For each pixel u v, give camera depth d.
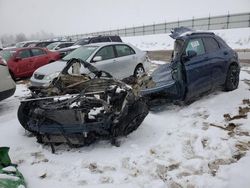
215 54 7.16
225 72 7.43
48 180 3.92
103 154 4.59
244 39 25.33
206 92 7.37
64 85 5.67
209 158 4.25
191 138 4.96
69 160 4.46
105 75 6.18
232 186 3.50
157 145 4.80
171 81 6.38
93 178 3.89
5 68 7.03
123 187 3.65
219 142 4.68
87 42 14.89
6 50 12.16
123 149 4.71
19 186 3.35
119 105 5.04
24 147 5.03
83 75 5.99
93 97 4.88
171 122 5.81
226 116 5.84
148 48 30.12
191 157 4.33
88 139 4.78
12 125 6.14
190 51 6.30
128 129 5.07
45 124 4.77
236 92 7.54
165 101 7.11
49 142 4.84
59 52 13.56
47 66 9.16
